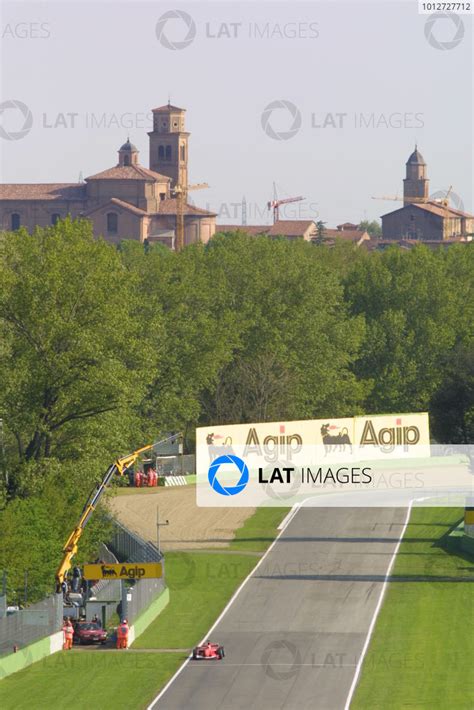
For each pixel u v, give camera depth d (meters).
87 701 180.25
